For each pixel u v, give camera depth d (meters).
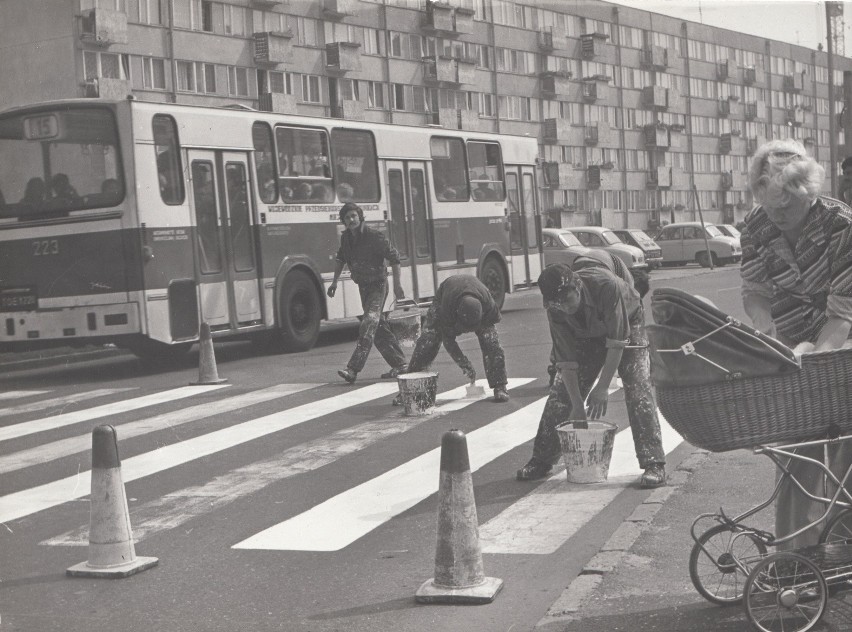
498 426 9.66
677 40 86.00
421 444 8.98
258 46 55.72
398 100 64.06
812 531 4.61
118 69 49.69
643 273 7.43
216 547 6.20
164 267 15.20
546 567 5.54
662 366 4.48
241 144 16.77
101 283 15.02
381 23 62.75
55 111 15.20
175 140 15.60
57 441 9.95
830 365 4.33
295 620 4.90
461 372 13.52
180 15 52.34
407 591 5.25
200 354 13.62
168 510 7.12
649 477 7.10
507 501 6.97
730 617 4.59
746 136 93.12
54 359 18.11
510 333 18.77
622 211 81.62
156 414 11.26
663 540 5.80
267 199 17.14
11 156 15.44
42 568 5.92
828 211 4.48
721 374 4.35
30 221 15.32
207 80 53.78
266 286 16.97
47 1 47.47
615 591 5.04
